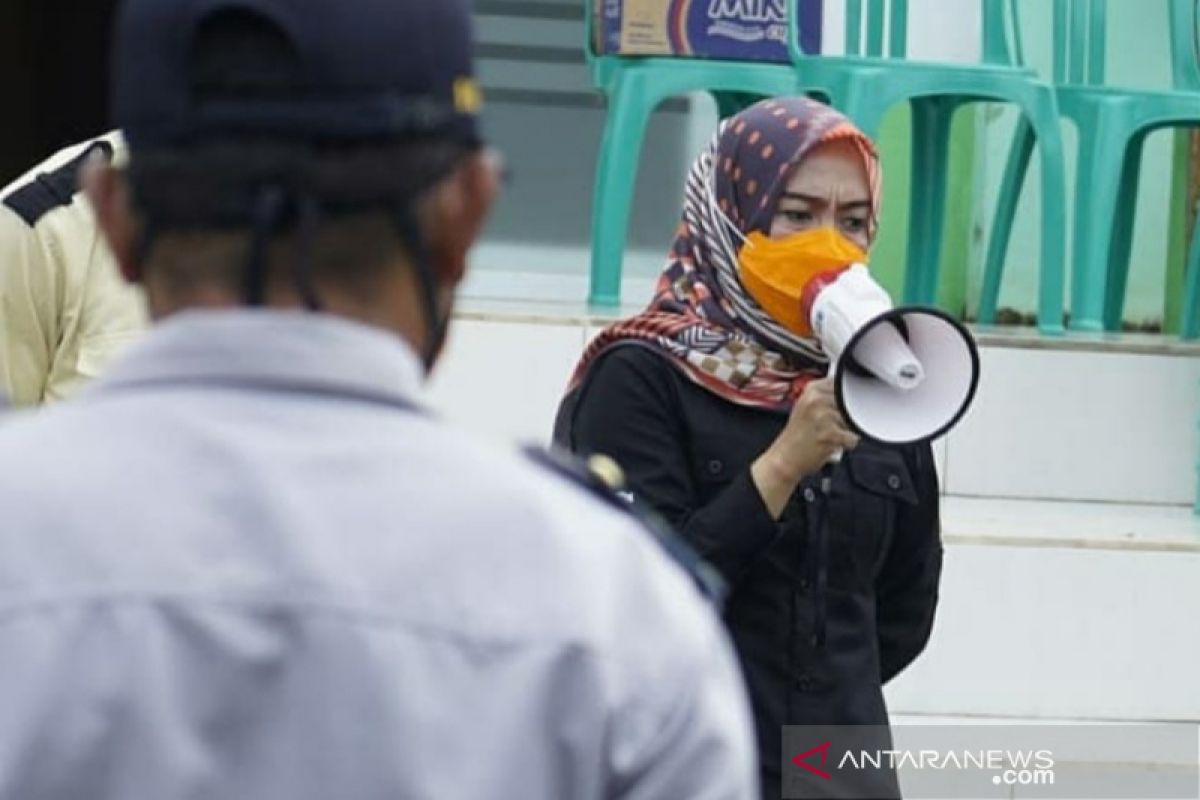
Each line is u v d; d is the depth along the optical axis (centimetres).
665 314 920
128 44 411
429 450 402
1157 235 1867
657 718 396
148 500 388
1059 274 1683
